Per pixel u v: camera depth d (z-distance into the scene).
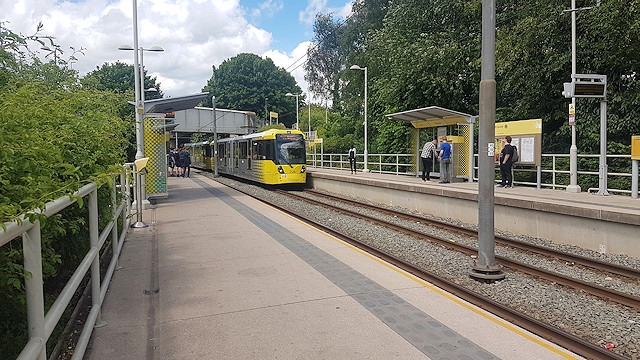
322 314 5.63
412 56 28.23
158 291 6.64
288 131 25.88
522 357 4.46
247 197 19.56
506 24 25.55
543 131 24.61
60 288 6.49
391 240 11.05
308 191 25.22
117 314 5.78
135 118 16.83
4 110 4.00
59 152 4.34
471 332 5.07
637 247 9.38
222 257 8.63
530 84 22.73
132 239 10.60
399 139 34.47
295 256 8.64
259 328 5.23
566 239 10.94
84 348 4.38
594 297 6.89
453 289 6.58
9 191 3.37
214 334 5.09
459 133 19.38
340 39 48.41
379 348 4.66
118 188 10.23
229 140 34.78
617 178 18.95
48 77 9.74
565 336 4.88
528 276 8.00
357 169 33.75
